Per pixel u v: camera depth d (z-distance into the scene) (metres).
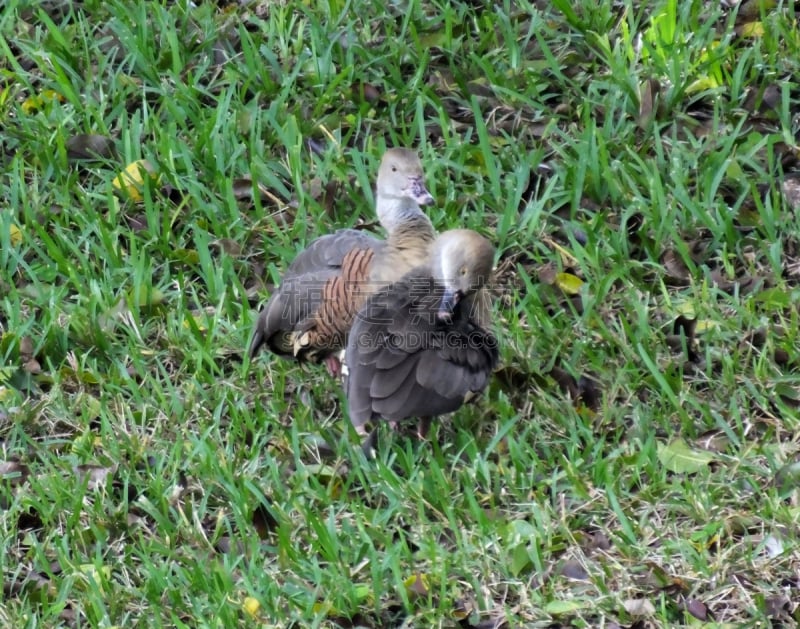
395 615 9.15
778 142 12.79
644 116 13.05
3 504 10.18
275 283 11.79
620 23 14.07
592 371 11.03
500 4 14.62
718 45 13.64
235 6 14.77
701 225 12.19
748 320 11.20
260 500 9.88
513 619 8.98
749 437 10.38
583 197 12.57
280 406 10.85
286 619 9.06
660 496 9.85
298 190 12.48
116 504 10.18
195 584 9.31
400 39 14.00
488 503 9.92
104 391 11.11
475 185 12.62
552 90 13.67
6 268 12.25
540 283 11.74
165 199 12.70
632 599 9.02
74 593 9.46
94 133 13.38
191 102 13.49
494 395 10.77
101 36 14.53
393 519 9.87
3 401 10.98
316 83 13.74
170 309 11.80
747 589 9.12
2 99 13.70
